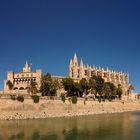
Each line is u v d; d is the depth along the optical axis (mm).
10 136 63156
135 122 91812
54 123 87312
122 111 166500
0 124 83750
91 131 70500
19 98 106938
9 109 103000
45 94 143500
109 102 158500
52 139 59750
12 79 199875
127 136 62969
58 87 153375
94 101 144750
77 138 60781
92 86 158125
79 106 133000
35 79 194250
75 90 150125
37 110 111750
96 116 120188
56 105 120688
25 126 79375
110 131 70688
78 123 87875
